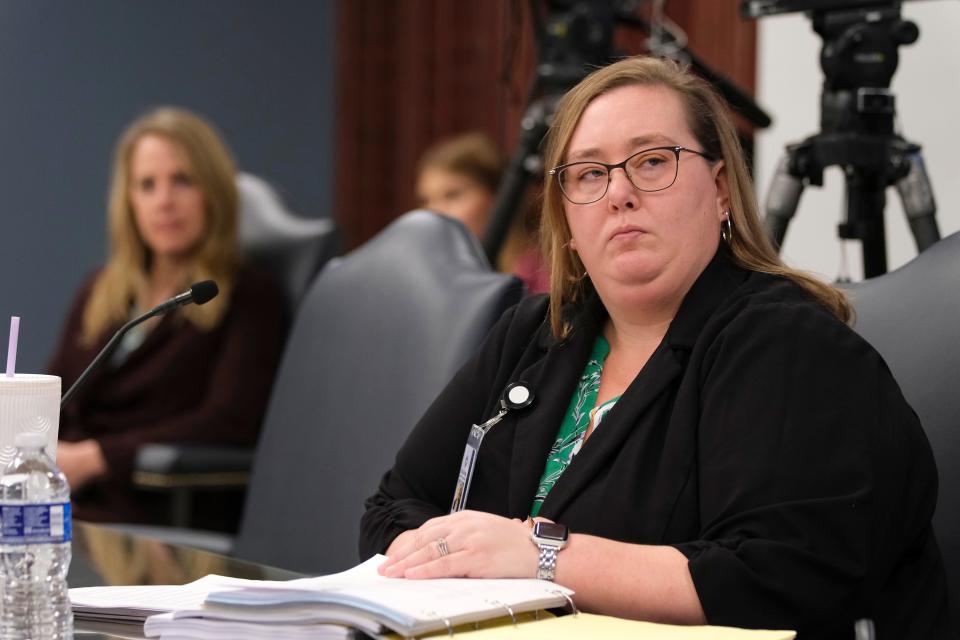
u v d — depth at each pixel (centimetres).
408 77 1662
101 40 1730
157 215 1137
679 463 473
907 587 468
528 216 612
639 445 488
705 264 518
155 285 1169
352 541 675
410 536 522
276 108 1820
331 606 362
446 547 431
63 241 1716
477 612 366
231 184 1162
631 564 430
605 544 436
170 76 1767
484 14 1587
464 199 1318
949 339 523
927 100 1031
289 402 750
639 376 502
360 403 698
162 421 1110
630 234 509
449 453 573
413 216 736
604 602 426
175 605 414
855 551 427
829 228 1100
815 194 1109
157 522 1053
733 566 421
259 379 1100
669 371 494
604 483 488
